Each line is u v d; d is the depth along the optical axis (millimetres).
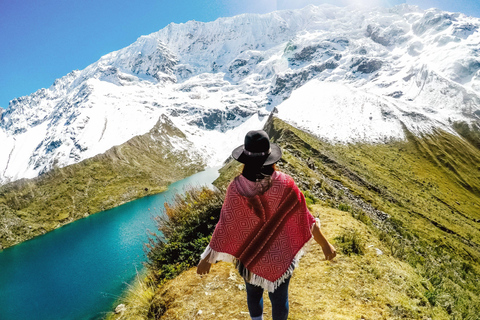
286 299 2309
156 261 6738
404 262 5527
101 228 90750
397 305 3848
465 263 21812
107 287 36344
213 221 7086
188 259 6234
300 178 26047
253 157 1938
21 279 56906
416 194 95500
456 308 4484
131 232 70062
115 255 52906
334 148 126000
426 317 3748
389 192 80812
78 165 174000
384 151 144625
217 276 4902
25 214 128000
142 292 5660
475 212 96000
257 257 1994
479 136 161500
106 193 151250
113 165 182250
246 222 1939
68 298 38188
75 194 148125
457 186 123000
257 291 2367
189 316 4039
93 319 27219
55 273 54188
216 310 4035
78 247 71312
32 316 36406
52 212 132375
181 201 8328
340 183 57125
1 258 89062
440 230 60594
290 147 85062
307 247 2141
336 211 7430
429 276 5469
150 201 126438
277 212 1931
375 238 6195
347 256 5020
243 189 1932
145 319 4727
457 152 147250
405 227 42594
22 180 154375
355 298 3949
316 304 3832
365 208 46062
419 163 137500
